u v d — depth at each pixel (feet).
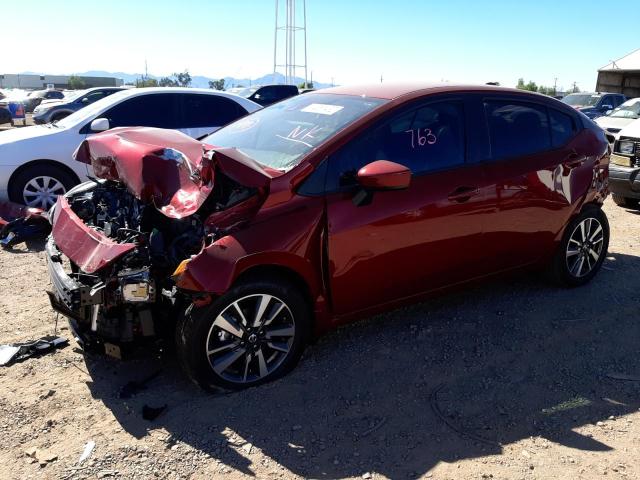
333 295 11.77
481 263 13.98
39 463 9.13
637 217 25.64
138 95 25.77
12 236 20.33
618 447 9.95
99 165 13.17
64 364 12.11
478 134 13.69
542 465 9.45
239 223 10.71
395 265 12.39
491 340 13.48
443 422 10.51
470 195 13.11
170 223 11.87
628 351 13.26
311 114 13.50
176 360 12.33
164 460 9.29
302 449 9.68
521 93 14.97
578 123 16.22
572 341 13.60
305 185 11.33
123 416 10.37
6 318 14.24
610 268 18.39
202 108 27.14
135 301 10.16
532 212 14.55
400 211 12.09
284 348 11.53
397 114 12.55
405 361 12.48
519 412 10.87
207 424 10.19
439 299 15.67
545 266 15.98
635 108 48.26
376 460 9.48
